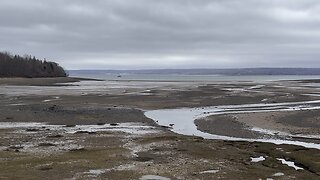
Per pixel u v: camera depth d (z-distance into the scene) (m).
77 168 20.70
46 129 34.41
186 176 19.50
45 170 20.20
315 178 19.33
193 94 74.12
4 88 89.44
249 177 19.45
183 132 34.22
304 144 28.88
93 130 34.44
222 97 68.12
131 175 19.52
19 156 23.33
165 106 54.94
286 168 21.27
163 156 23.95
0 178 18.45
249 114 45.75
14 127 35.22
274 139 30.81
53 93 74.94
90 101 59.78
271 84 122.62
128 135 31.64
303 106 55.44
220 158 23.61
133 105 55.34
